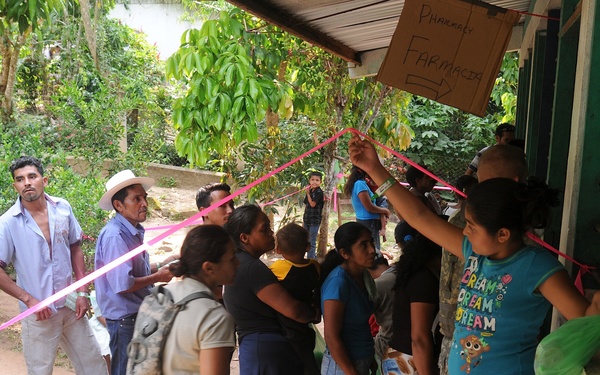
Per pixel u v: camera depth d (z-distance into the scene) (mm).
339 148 9125
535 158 5215
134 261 3971
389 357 3402
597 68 2666
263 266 3293
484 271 2119
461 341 2131
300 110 7793
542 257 2000
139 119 11781
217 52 6176
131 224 4031
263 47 6887
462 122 13633
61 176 7277
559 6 4473
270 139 7895
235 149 7715
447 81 3047
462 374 2111
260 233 3396
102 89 8516
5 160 7102
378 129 8570
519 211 1982
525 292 1997
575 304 1921
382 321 3787
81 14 10102
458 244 2361
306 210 8445
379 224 7980
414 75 3068
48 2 6562
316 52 7859
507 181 2035
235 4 4723
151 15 17406
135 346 2316
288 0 4941
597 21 2645
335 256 3625
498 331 2037
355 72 7816
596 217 2715
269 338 3301
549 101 4996
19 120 9055
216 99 6145
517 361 2020
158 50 16688
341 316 3395
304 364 3381
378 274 4266
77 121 8391
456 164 13430
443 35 3035
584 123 2705
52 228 4281
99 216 6969
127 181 3967
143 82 12078
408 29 3055
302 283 3506
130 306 3930
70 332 4395
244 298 3305
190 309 2316
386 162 12062
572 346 1763
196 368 2311
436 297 3041
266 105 6133
